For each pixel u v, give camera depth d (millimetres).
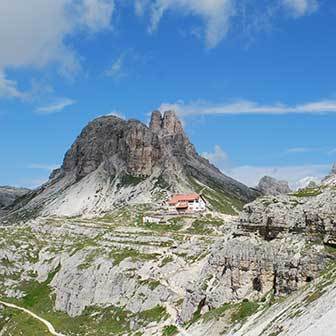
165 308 182250
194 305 145000
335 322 81938
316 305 92562
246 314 119250
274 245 125625
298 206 127188
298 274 111312
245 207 141375
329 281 98750
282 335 92500
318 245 112812
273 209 131500
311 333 83938
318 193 131875
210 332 123625
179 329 142750
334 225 111500
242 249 133250
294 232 122625
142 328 175500
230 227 161125
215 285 141875
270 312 108938
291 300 104875
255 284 128375
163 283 198625
